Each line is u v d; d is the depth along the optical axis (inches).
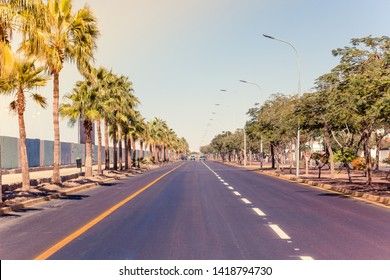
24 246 360.2
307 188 1001.5
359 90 720.3
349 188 912.3
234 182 1221.1
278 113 1792.6
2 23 576.4
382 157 3378.4
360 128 1023.6
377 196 727.1
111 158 3801.7
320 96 1079.0
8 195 761.0
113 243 366.0
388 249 338.0
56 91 1061.1
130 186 1112.8
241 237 388.2
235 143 3796.8
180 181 1279.5
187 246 350.6
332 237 387.9
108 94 1713.8
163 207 628.1
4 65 573.6
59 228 451.5
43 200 748.0
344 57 864.3
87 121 1433.3
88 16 1102.4
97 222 489.4
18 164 1857.8
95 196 838.5
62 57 1050.7
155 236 395.5
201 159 6737.2
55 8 1038.4
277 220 493.0
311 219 501.0
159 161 4197.8
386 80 660.1
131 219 509.4
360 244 357.1
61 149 2442.2
